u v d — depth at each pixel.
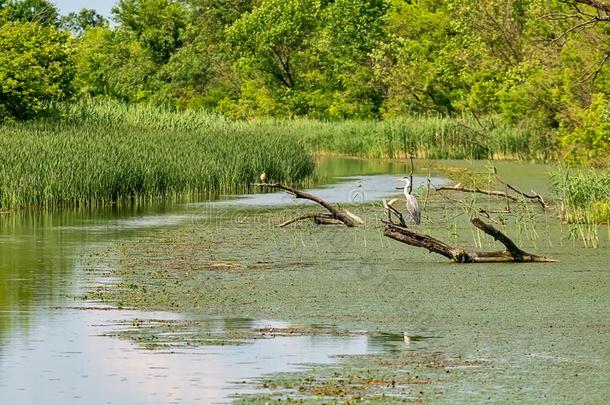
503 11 68.25
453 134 60.88
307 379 13.90
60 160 37.00
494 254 23.33
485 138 59.69
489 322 17.27
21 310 18.48
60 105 56.41
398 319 17.58
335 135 65.88
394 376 14.02
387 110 77.44
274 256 24.62
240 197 39.53
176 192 39.97
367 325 17.12
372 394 13.20
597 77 47.91
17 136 41.72
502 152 57.88
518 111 55.16
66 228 30.42
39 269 23.02
